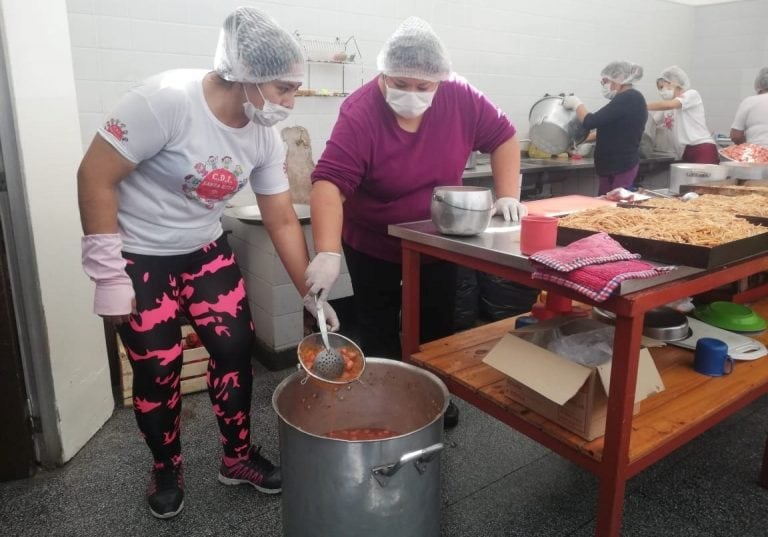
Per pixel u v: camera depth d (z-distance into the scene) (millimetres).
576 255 1190
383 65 1555
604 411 1276
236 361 1581
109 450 1957
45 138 1712
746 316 1785
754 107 4086
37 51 1669
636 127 3730
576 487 1737
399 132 1707
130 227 1405
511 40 4090
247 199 2969
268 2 2926
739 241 1257
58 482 1777
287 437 1201
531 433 1358
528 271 1270
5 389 1711
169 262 1473
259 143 1470
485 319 3164
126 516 1622
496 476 1795
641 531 1547
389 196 1803
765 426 2086
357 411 1512
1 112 1583
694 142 4488
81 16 2451
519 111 4324
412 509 1198
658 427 1280
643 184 5227
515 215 1706
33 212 1670
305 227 2525
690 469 1828
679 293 1169
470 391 1501
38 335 1742
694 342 1650
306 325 2820
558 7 4324
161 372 1475
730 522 1587
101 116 2570
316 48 3131
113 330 2404
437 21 3643
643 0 4977
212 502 1680
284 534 1308
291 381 1347
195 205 1437
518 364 1332
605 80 3846
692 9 5516
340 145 1659
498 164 1937
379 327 2051
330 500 1169
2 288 1651
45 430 1812
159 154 1331
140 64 2621
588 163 4086
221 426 1654
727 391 1433
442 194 1466
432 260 1959
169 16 2648
